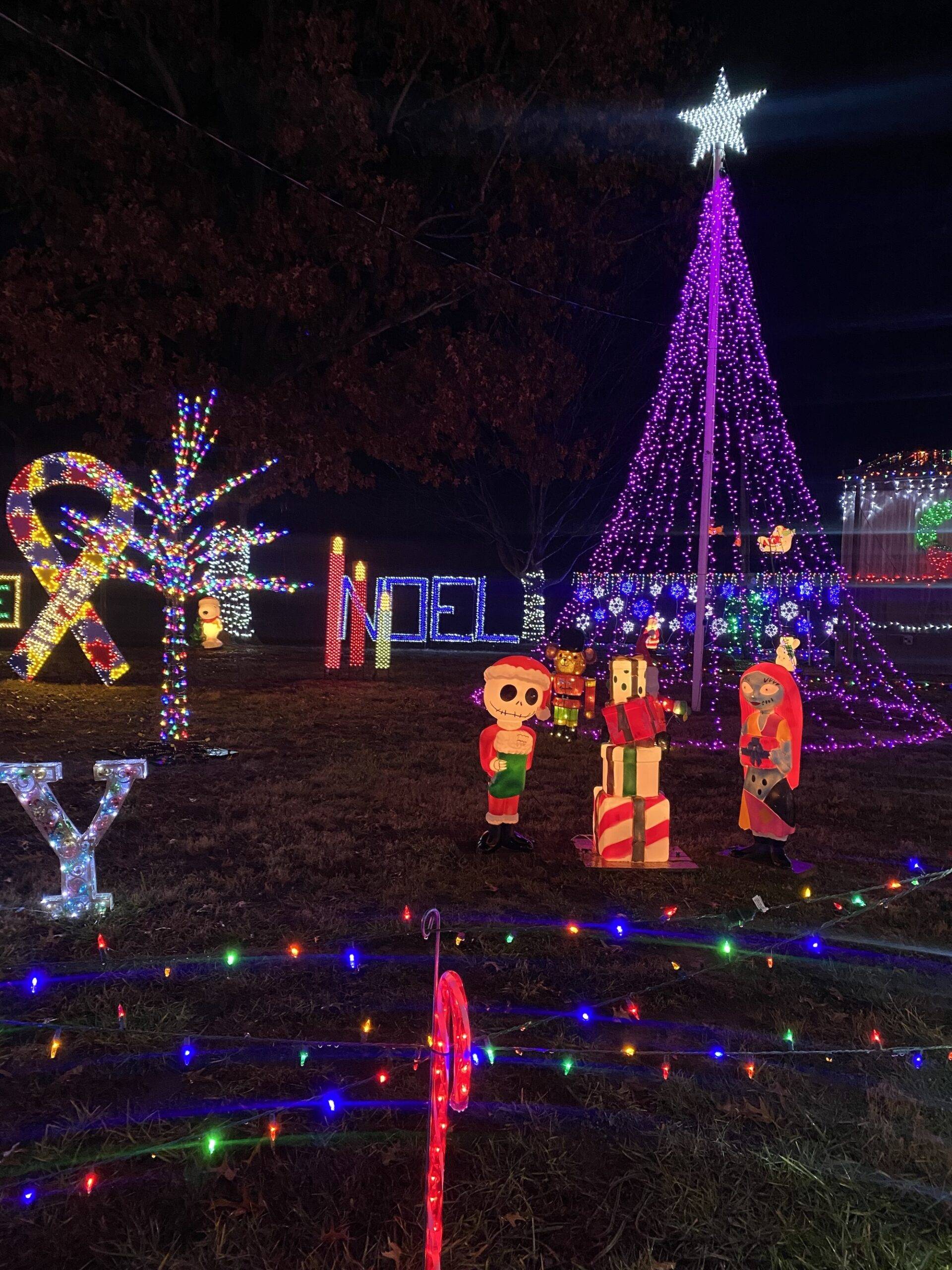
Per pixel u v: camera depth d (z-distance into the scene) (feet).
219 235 47.57
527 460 65.26
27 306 47.01
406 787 25.96
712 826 23.39
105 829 16.24
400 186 51.65
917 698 51.34
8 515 46.42
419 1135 10.11
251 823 21.61
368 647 69.46
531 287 59.52
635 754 19.88
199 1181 9.25
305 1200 9.09
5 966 13.92
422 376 57.88
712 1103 10.90
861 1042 12.43
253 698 44.16
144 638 76.59
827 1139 10.25
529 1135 10.20
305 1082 11.12
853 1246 8.64
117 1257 8.29
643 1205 9.06
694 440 63.41
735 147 40.24
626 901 17.69
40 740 31.45
